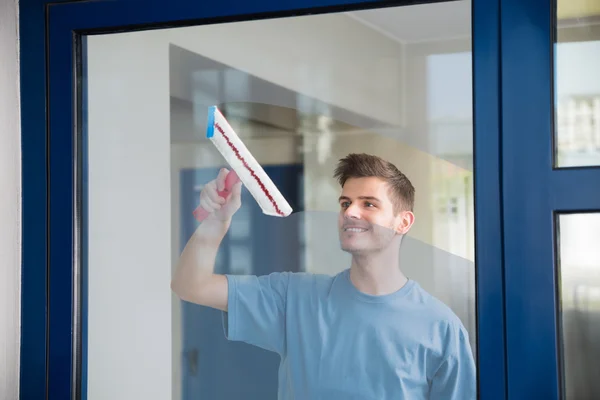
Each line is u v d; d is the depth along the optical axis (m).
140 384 1.61
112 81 1.64
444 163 1.44
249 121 1.56
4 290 1.62
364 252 1.48
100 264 1.64
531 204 1.39
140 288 1.62
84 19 1.64
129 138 1.63
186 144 1.59
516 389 1.39
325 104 1.51
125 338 1.62
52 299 1.64
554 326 1.38
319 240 1.51
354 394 1.48
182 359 1.59
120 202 1.63
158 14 1.60
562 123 1.39
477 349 1.42
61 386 1.63
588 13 1.38
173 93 1.60
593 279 1.36
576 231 1.38
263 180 1.48
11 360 1.64
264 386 1.54
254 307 1.55
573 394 1.37
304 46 1.53
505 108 1.40
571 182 1.37
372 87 1.49
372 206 1.48
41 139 1.66
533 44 1.39
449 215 1.44
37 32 1.67
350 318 1.49
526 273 1.39
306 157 1.52
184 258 1.59
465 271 1.43
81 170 1.65
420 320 1.45
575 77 1.38
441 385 1.44
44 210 1.65
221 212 1.57
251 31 1.56
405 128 1.47
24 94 1.67
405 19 1.47
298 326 1.52
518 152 1.40
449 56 1.45
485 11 1.42
